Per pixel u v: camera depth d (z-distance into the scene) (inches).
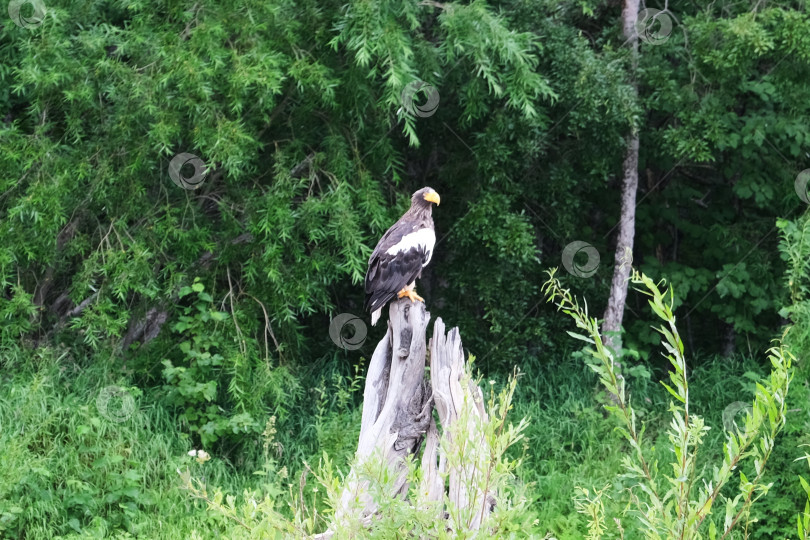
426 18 458.3
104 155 408.2
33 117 429.7
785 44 436.8
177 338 440.1
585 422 452.4
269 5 387.9
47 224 388.5
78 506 348.5
